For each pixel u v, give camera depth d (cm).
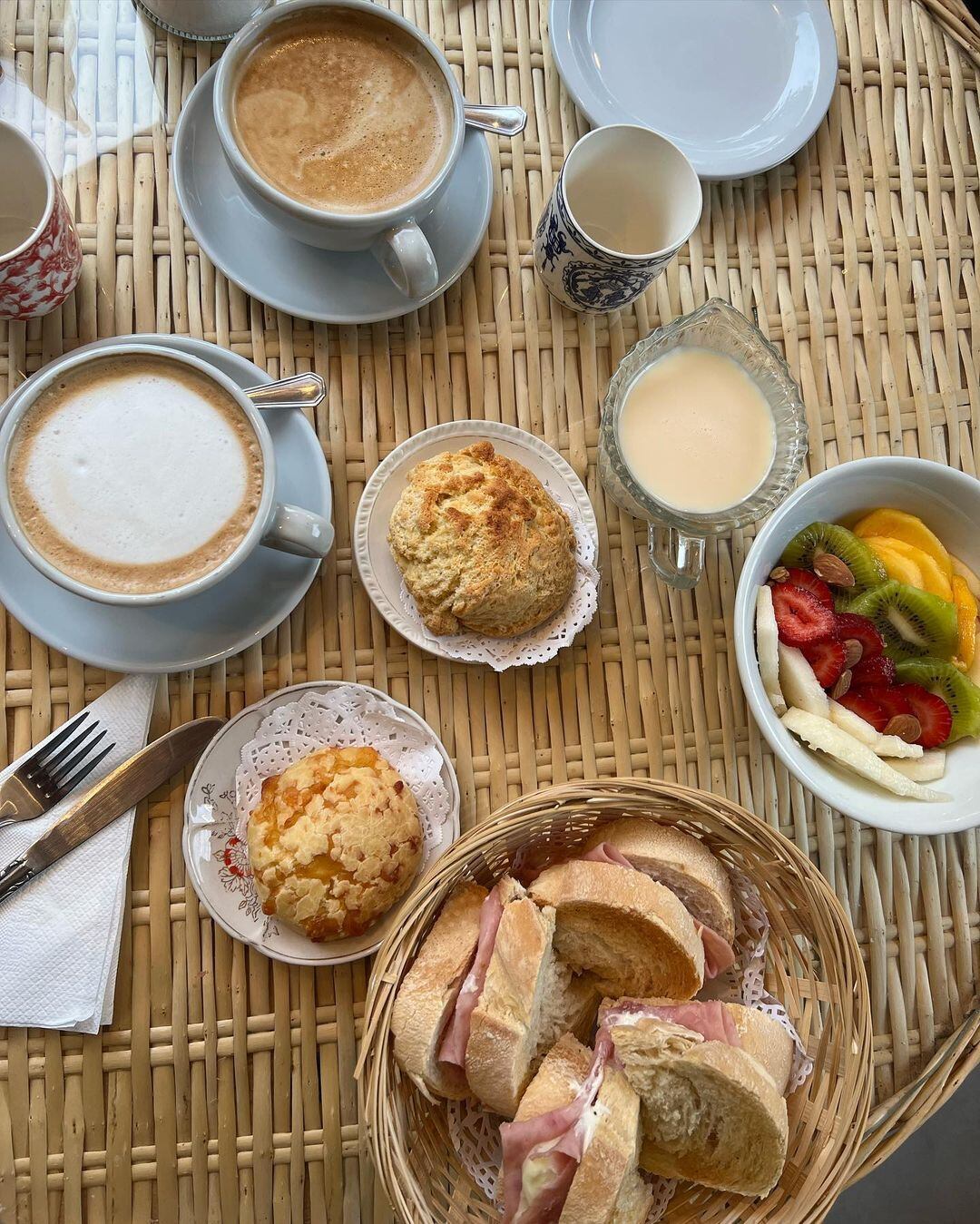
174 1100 45
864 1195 75
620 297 48
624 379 48
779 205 54
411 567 46
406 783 46
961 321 55
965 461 54
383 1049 40
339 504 49
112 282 48
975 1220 75
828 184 54
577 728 49
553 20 50
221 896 45
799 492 46
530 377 51
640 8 52
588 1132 39
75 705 46
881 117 55
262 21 44
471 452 47
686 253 52
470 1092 43
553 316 51
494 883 47
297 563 46
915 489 49
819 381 53
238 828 45
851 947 43
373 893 44
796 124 52
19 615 43
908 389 54
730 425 49
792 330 53
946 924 51
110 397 42
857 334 54
